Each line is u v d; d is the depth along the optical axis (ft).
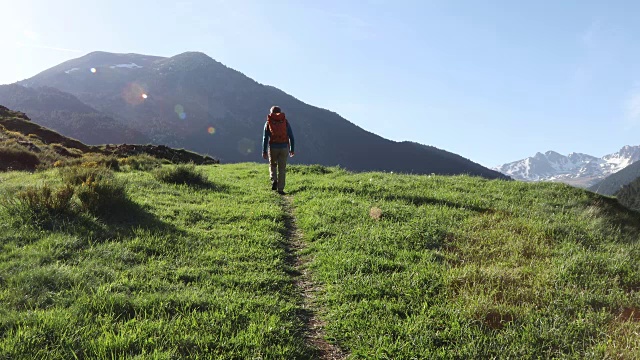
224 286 20.01
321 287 21.44
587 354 14.32
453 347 15.24
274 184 44.93
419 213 34.94
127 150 167.43
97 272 19.44
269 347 14.69
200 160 180.14
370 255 25.02
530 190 50.83
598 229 32.60
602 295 19.36
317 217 33.76
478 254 25.46
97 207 28.40
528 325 16.20
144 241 24.66
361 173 64.08
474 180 57.52
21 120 183.73
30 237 23.15
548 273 21.83
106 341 13.41
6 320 14.03
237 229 30.22
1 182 44.19
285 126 44.16
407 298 19.26
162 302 16.80
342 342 15.99
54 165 79.82
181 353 13.62
